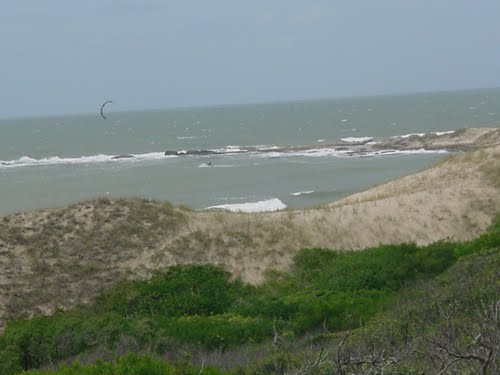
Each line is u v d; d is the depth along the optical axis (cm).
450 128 13825
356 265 2509
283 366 1109
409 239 2864
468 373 825
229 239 2758
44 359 1908
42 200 6162
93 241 2662
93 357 1728
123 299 2345
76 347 1933
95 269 2512
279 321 2033
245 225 2864
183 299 2342
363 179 6556
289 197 5775
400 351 1063
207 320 2098
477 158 3741
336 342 1552
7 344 1969
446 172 3647
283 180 6762
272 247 2745
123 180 7294
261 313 2184
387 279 2405
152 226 2786
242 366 1420
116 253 2606
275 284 2523
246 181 6819
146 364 1325
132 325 1988
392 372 930
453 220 3003
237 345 1891
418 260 2536
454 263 2411
